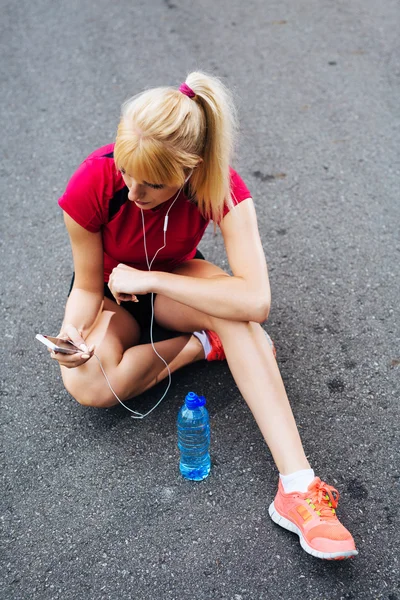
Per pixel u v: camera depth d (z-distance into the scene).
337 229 3.36
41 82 4.53
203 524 2.19
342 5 5.29
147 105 1.82
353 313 2.92
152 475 2.34
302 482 2.10
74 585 2.05
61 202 2.17
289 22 5.08
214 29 5.03
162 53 4.75
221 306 2.17
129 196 1.98
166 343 2.51
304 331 2.85
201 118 1.90
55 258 3.26
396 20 5.07
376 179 3.66
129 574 2.07
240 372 2.20
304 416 2.51
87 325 2.37
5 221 3.49
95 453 2.42
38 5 5.46
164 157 1.83
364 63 4.59
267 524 2.18
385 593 1.99
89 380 2.35
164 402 2.58
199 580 2.04
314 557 2.08
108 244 2.32
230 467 2.35
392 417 2.49
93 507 2.25
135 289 2.22
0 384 2.68
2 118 4.22
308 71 4.53
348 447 2.40
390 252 3.21
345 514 2.20
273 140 3.96
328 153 3.85
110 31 5.05
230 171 2.20
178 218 2.22
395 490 2.26
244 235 2.19
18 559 2.12
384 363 2.69
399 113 4.13
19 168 3.83
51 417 2.55
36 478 2.35
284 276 3.12
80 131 4.08
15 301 3.05
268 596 2.00
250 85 4.41
